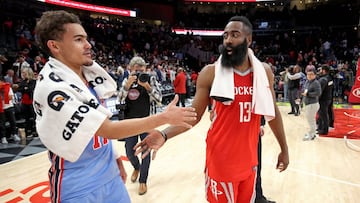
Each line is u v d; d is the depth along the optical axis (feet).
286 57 62.13
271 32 72.79
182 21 76.23
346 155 15.48
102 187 4.02
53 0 47.14
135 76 10.69
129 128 3.67
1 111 17.70
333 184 11.45
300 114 29.91
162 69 39.65
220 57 5.53
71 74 3.88
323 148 16.89
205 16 76.38
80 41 4.00
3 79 22.41
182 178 12.12
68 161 3.87
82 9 56.24
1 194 10.53
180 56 61.98
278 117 6.17
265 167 13.47
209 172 5.82
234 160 5.52
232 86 5.29
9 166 13.65
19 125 21.26
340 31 65.72
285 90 40.73
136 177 11.55
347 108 34.83
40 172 12.84
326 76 20.04
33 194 10.53
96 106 3.83
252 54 5.57
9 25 37.96
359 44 57.98
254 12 77.36
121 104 10.82
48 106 3.56
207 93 5.72
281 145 6.41
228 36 5.36
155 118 3.73
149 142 5.19
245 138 5.51
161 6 70.03
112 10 57.52
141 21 70.64
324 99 20.04
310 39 65.00
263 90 5.36
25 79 19.44
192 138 19.60
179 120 3.82
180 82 31.37
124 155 15.21
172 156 15.33
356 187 11.15
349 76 41.81
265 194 10.51
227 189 5.60
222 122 5.50
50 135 3.60
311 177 12.22
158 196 10.34
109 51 49.44
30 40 38.32
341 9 66.49
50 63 3.93
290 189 10.96
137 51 53.26
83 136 3.53
